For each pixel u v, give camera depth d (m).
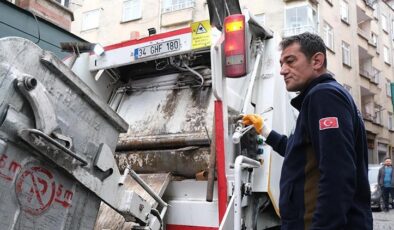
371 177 14.39
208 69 3.76
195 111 3.66
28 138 1.77
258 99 3.65
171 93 3.91
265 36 3.79
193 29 3.51
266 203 3.36
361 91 29.45
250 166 3.02
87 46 3.91
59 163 1.92
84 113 2.09
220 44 3.04
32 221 1.84
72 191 2.04
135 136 3.77
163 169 3.49
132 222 2.76
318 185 1.67
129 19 25.11
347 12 27.50
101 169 2.19
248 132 3.27
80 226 2.10
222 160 2.93
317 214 1.61
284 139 2.66
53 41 8.34
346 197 1.59
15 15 7.64
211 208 3.05
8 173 1.73
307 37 2.00
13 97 1.74
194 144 3.42
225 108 3.02
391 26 35.47
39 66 1.85
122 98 4.15
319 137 1.69
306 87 1.98
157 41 3.68
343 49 26.52
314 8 22.36
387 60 34.22
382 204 13.32
